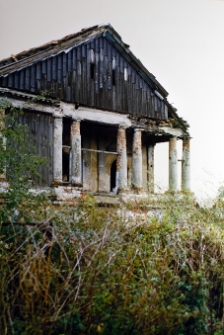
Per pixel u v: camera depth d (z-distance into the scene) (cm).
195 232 941
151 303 782
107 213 920
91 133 2208
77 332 754
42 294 741
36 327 715
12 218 895
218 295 900
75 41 1919
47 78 1823
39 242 791
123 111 2062
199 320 827
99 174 2206
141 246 905
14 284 766
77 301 777
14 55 1773
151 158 2359
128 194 1898
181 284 826
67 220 891
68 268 804
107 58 2038
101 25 1980
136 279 854
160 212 1107
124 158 2044
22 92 1744
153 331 779
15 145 1633
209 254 915
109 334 761
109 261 773
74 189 1848
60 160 1819
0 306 759
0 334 740
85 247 809
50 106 1825
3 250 827
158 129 2167
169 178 2188
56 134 1830
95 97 1975
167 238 918
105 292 752
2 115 1309
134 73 2128
